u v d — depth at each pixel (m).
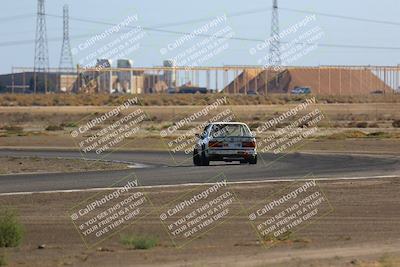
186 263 36.69
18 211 55.31
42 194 63.25
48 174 81.94
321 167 87.62
